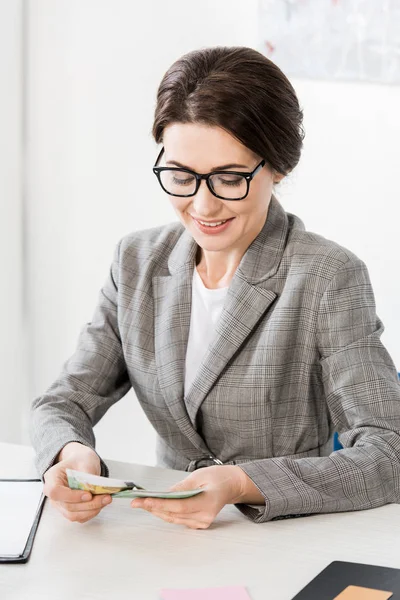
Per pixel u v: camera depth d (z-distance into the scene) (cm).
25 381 357
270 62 165
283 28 308
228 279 183
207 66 161
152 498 145
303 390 177
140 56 327
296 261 178
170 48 323
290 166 170
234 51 163
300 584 127
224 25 317
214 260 184
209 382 176
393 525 149
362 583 125
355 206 314
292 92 168
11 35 329
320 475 154
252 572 130
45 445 171
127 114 331
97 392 195
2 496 160
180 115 160
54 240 346
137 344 191
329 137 313
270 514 148
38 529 147
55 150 342
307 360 176
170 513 146
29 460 181
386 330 314
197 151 160
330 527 147
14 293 344
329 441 190
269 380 174
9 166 336
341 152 313
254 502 151
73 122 338
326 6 304
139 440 344
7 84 330
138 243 202
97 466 160
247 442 179
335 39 305
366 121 309
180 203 168
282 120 163
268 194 169
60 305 349
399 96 304
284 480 151
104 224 339
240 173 160
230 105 156
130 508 156
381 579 126
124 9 326
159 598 123
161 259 196
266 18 309
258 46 313
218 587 125
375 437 162
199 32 319
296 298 175
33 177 346
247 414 176
